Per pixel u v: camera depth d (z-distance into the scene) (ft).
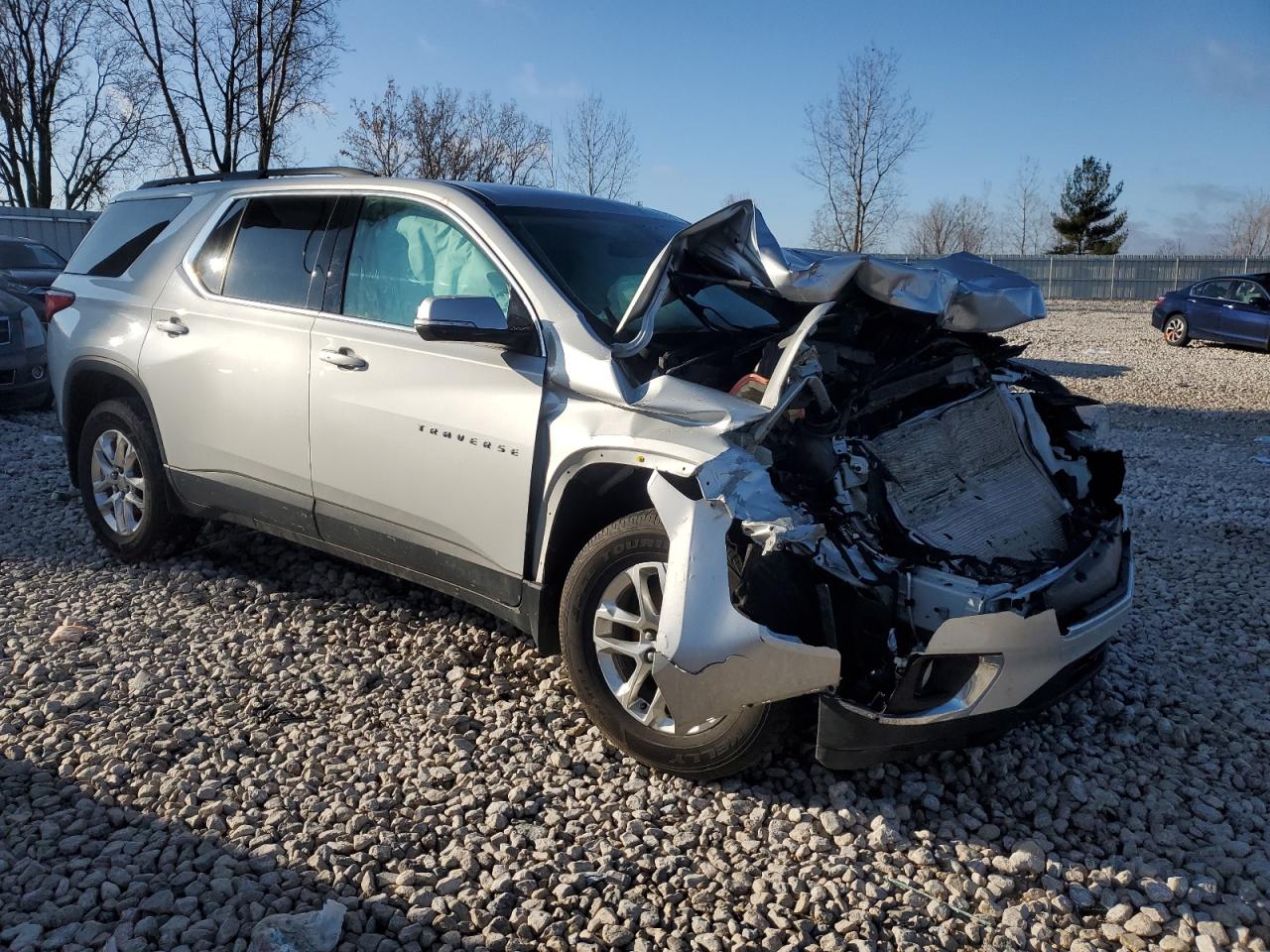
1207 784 11.30
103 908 8.73
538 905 9.02
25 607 15.51
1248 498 24.66
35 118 118.42
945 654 9.77
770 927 8.84
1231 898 9.25
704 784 11.01
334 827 10.03
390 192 13.98
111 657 13.80
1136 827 10.39
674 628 10.03
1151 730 12.51
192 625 14.90
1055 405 13.83
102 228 18.30
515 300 12.30
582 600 11.26
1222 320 63.93
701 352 12.15
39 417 32.35
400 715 12.42
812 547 9.57
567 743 11.84
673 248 11.03
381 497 13.20
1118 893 9.34
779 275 10.95
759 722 10.28
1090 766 11.55
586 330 11.60
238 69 80.79
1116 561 12.18
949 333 12.68
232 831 9.91
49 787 10.53
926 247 187.83
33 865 9.19
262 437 14.48
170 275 16.16
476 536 12.33
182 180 17.52
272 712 12.41
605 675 11.27
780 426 10.78
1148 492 25.14
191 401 15.37
